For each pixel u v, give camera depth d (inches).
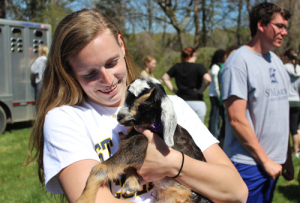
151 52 890.7
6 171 197.8
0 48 316.2
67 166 65.6
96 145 74.3
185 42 1038.4
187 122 89.1
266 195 131.2
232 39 973.8
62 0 653.3
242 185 79.7
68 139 68.5
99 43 69.3
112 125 79.5
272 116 124.6
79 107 78.1
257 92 122.0
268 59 128.0
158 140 72.9
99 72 71.5
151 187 79.0
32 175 192.2
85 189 63.7
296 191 190.5
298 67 241.6
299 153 255.4
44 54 337.4
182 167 71.1
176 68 261.3
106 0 813.2
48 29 355.9
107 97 76.2
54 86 80.3
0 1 662.5
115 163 70.4
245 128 121.3
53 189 70.5
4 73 319.6
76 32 69.4
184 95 255.0
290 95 246.8
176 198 80.9
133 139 75.5
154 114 76.5
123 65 76.4
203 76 248.2
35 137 82.7
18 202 155.8
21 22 330.6
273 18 119.8
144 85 76.9
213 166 75.6
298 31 637.9
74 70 74.1
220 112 268.2
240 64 123.3
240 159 127.0
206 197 76.1
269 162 120.5
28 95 339.9
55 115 72.4
